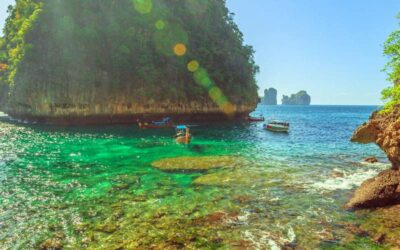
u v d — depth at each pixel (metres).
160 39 68.56
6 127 53.78
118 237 9.84
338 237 9.61
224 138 39.44
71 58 60.78
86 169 20.17
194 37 74.81
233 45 83.25
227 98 76.00
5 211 12.38
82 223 11.04
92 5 66.81
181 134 36.69
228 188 15.31
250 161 22.56
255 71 87.00
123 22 66.50
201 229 10.33
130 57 64.75
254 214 11.66
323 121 78.69
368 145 32.06
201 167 20.31
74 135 41.81
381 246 8.95
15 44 77.50
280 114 129.12
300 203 12.90
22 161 23.12
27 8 71.88
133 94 65.81
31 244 9.55
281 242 9.33
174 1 75.88
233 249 8.91
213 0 84.69
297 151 28.05
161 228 10.45
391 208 11.63
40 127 55.00
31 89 61.91
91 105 62.66
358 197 12.53
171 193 14.55
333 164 21.52
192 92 71.12
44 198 14.03
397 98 13.35
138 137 39.69
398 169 13.74
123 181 16.94
